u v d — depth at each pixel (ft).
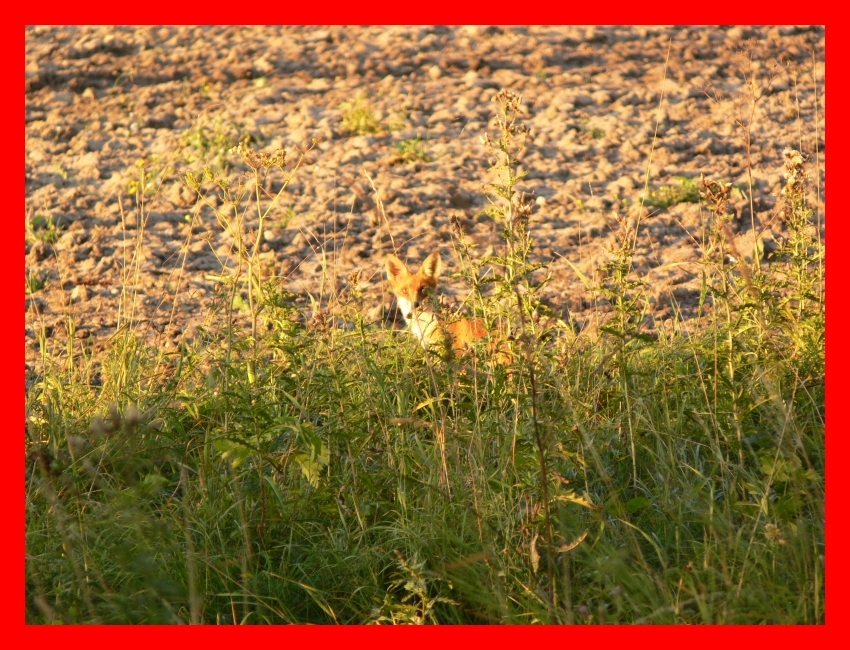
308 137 171.63
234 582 50.60
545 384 56.59
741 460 54.85
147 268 120.47
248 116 185.06
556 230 129.80
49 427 65.21
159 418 66.03
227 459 59.57
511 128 53.16
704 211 130.62
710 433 58.75
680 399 64.28
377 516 56.59
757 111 180.65
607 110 186.60
